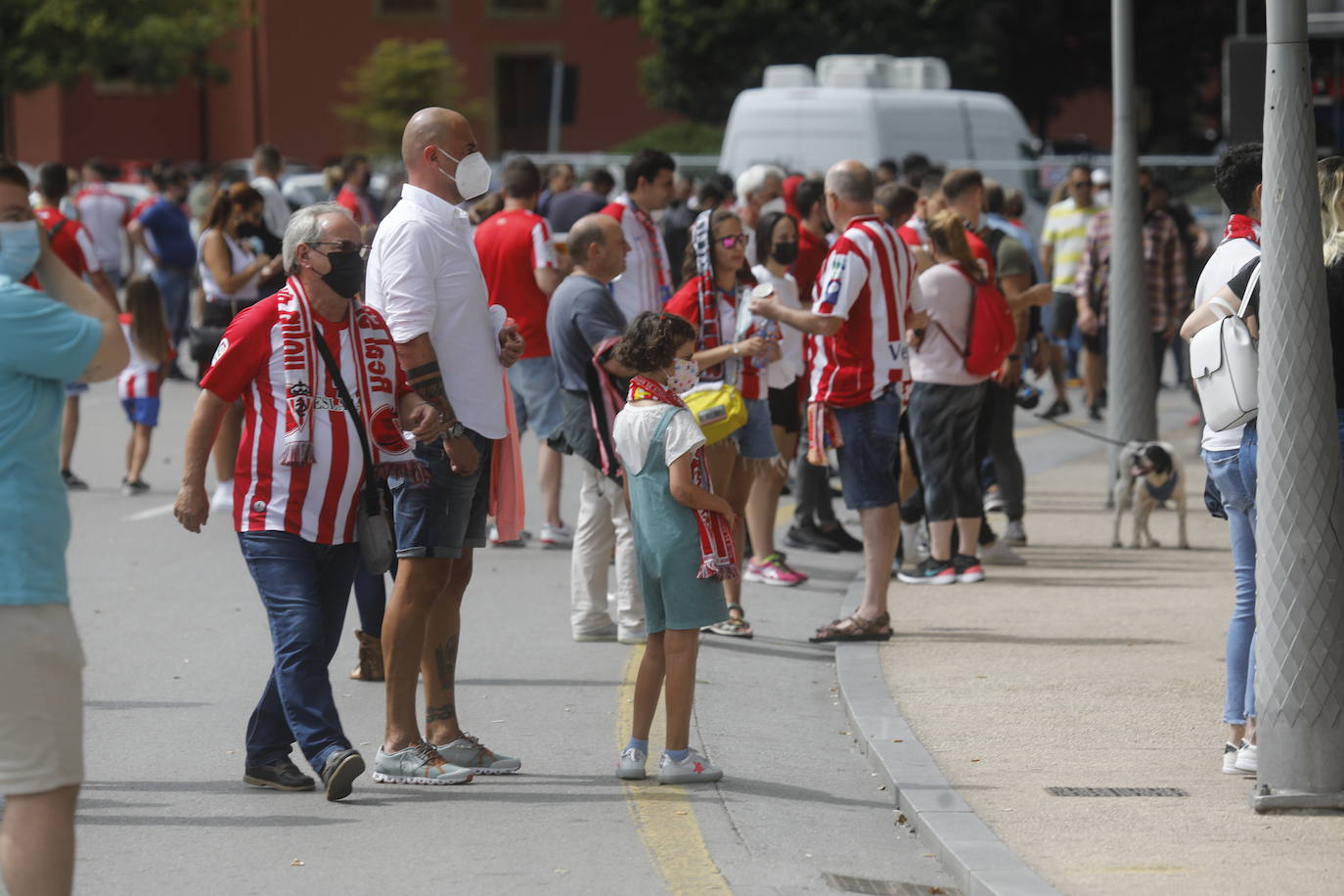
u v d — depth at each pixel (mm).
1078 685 22922
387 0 153875
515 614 28219
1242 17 56281
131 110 155000
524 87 156750
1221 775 18906
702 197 41438
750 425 26594
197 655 25469
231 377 17703
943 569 30078
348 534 18062
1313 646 17344
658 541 18812
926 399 29406
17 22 117812
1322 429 17109
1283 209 17156
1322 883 15344
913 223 30828
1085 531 35219
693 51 116750
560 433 25891
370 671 23750
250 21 136750
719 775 19266
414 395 18375
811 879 16219
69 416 41781
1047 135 144250
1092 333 51531
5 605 12992
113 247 73625
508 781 19250
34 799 13172
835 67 65125
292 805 18281
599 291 25625
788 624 27547
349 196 54812
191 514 17812
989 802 17953
